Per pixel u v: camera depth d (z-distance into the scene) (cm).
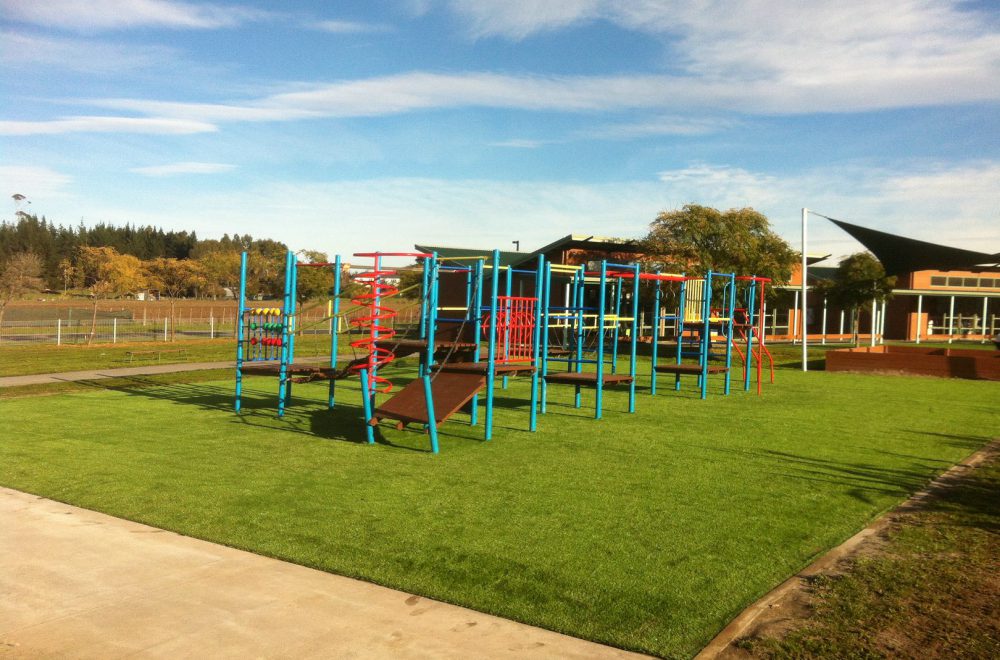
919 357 1827
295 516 521
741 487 625
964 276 3984
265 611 360
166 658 311
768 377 1789
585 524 510
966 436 903
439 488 611
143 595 380
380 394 1304
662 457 754
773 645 324
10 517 516
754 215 2538
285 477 645
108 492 584
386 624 347
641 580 404
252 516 520
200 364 1883
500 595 382
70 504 550
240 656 313
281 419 984
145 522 506
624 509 550
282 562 431
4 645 322
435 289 854
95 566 421
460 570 418
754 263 2506
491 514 532
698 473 679
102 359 2009
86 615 355
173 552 446
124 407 1095
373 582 401
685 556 445
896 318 4112
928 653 316
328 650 319
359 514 529
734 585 398
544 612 361
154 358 2064
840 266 2983
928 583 399
